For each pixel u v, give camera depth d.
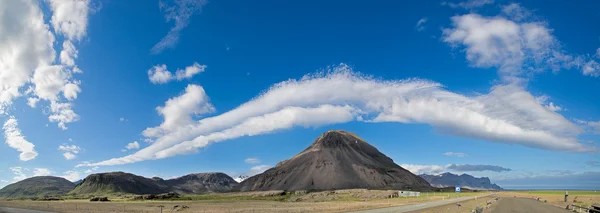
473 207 71.06
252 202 162.88
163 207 111.81
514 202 98.81
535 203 93.88
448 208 68.56
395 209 68.62
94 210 91.06
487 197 146.12
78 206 116.12
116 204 141.62
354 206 85.56
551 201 106.69
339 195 197.25
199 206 117.50
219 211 86.62
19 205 122.88
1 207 104.19
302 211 70.62
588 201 104.12
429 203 93.06
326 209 75.06
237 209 94.44
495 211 63.88
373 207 77.62
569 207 73.25
